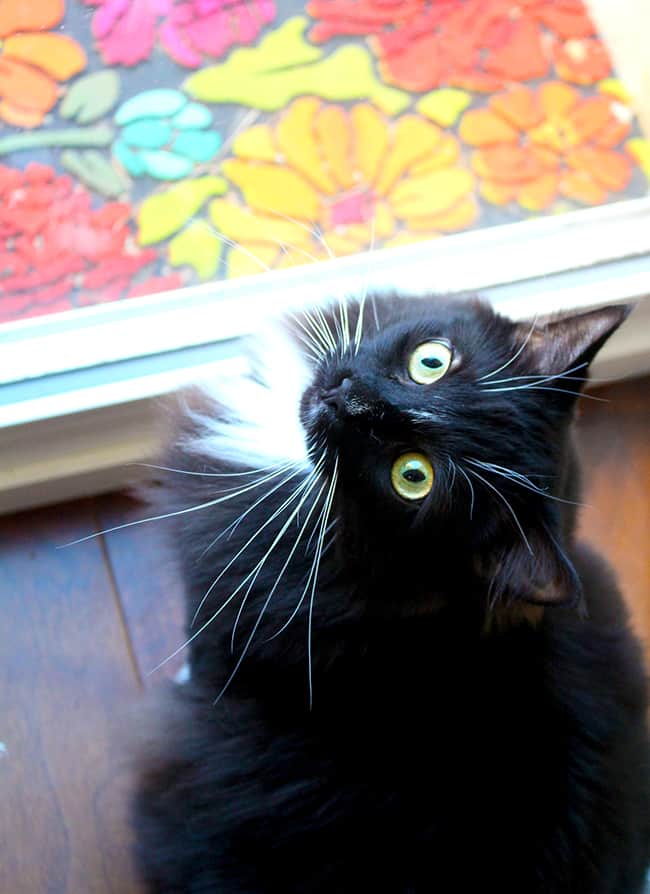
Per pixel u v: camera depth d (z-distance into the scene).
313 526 0.53
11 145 0.67
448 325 0.53
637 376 0.71
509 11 0.74
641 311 0.66
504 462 0.49
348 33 0.73
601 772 0.52
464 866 0.49
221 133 0.70
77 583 0.64
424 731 0.51
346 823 0.50
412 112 0.72
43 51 0.69
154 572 0.65
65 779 0.61
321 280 0.63
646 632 0.66
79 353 0.61
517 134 0.72
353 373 0.52
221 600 0.54
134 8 0.70
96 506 0.65
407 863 0.49
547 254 0.64
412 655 0.51
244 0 0.72
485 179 0.71
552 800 0.50
